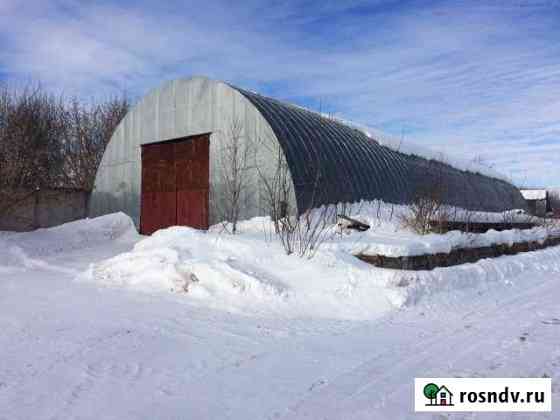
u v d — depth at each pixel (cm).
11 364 576
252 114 1490
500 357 604
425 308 877
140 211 1867
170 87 1766
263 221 1374
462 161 2814
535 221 2295
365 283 909
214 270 953
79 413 448
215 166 1579
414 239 1167
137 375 542
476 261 1368
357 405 462
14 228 2136
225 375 541
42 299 927
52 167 3216
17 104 2914
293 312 827
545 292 1087
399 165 1980
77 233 1714
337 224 1291
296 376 537
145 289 999
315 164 1475
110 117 3775
